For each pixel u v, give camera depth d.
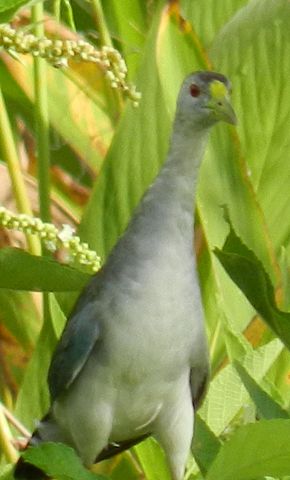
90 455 3.81
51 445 3.55
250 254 3.64
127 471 3.91
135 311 3.76
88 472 3.55
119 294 3.76
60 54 3.54
